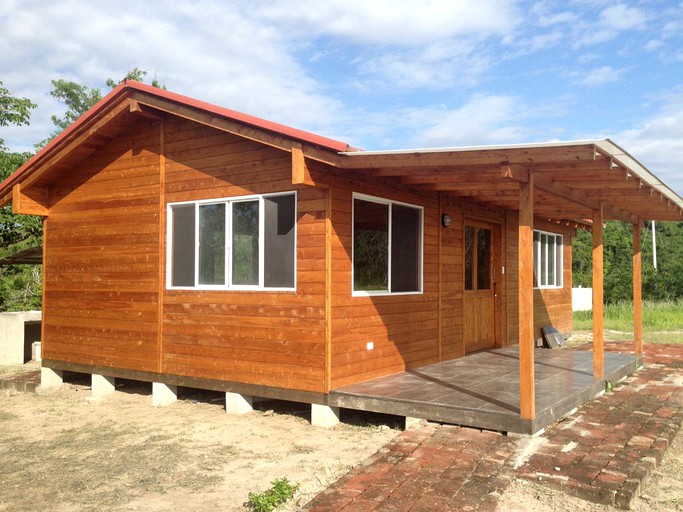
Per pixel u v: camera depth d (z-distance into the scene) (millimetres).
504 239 11391
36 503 4949
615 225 37812
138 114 8383
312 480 5141
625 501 4359
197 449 6266
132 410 8328
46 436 7094
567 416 6594
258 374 7512
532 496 4527
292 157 6629
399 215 8320
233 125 7219
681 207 9289
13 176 9688
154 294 8641
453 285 9609
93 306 9414
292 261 7270
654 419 6492
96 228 9391
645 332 17016
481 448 5492
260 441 6465
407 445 5629
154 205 8664
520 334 5793
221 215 7980
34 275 21703
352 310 7312
